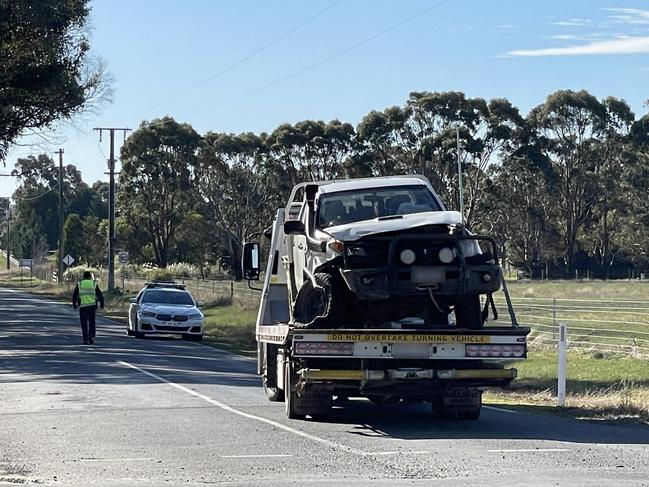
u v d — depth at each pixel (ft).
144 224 638.53
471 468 68.54
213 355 193.47
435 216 91.66
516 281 560.20
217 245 638.12
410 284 88.07
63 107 286.46
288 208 113.50
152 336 246.68
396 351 87.20
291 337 90.58
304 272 100.37
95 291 212.23
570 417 100.07
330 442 81.05
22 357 174.91
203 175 627.46
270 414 99.66
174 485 63.05
